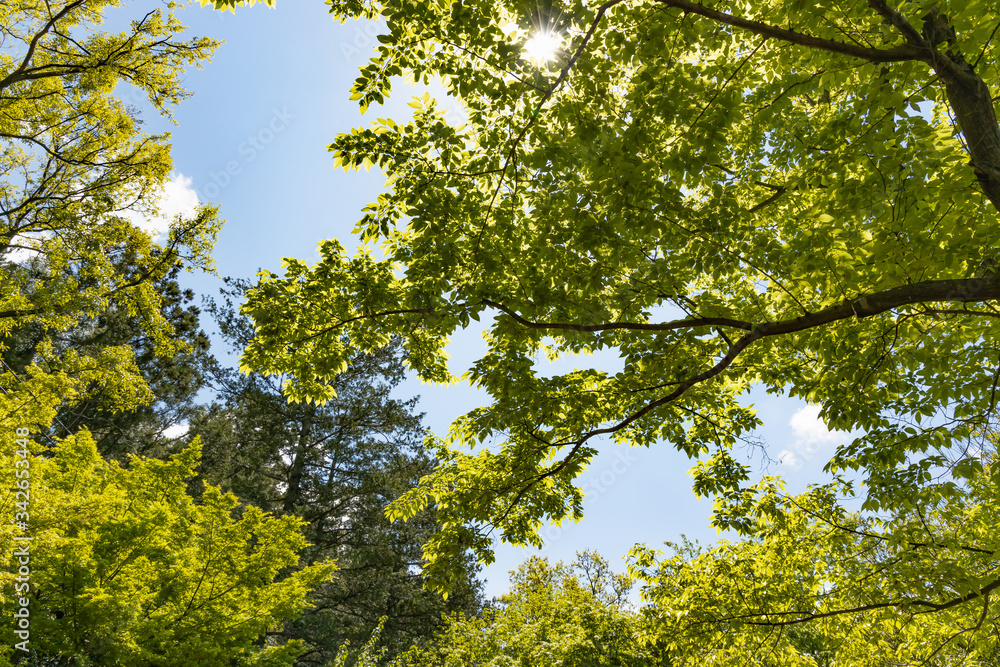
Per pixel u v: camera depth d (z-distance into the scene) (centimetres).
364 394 2234
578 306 614
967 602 713
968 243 460
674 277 646
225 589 1090
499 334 628
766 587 923
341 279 712
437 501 777
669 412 677
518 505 772
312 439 2242
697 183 605
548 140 578
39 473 924
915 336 547
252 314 710
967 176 450
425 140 594
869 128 485
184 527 1121
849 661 943
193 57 1273
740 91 576
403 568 2180
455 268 662
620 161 533
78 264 1245
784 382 759
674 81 539
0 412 828
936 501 625
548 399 667
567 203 583
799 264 520
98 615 928
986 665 840
